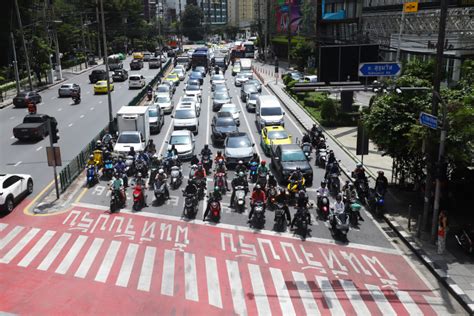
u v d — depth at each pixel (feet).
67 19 337.52
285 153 82.43
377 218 65.87
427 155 58.70
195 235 59.67
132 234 59.93
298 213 60.85
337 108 129.90
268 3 333.62
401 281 48.57
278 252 55.01
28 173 84.89
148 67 287.69
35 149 101.55
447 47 119.03
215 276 49.06
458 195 67.10
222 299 44.57
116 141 99.35
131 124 100.73
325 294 45.70
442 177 54.19
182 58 286.05
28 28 233.14
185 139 95.86
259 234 60.18
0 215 66.03
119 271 50.16
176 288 46.57
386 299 44.96
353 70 112.47
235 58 333.42
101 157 88.07
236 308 43.04
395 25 153.79
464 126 57.52
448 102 62.18
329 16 220.43
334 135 114.52
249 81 182.09
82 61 315.37
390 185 77.87
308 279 48.62
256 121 130.00
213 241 57.88
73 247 56.08
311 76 187.11
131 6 409.08
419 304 44.19
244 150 89.97
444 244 53.36
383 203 65.36
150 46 421.59
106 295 45.29
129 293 45.65
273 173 85.40
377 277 49.32
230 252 54.85
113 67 256.32
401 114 66.69
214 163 91.76
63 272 49.98
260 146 105.29
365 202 71.41
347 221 58.80
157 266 51.29
